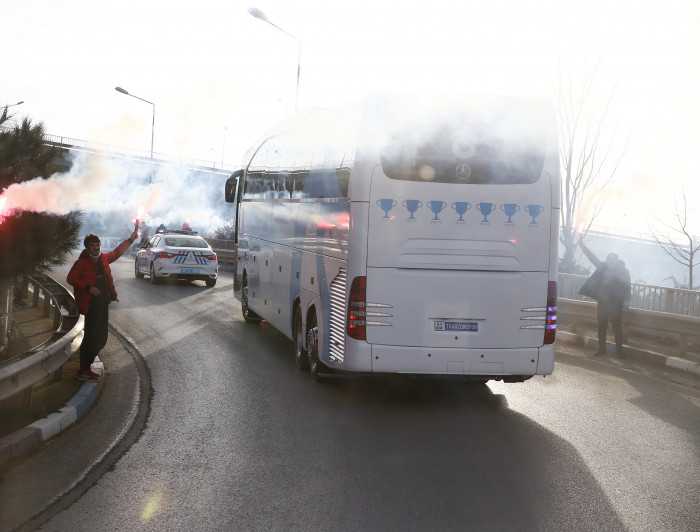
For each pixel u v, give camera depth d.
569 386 10.43
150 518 5.00
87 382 9.06
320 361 9.85
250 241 15.70
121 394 9.05
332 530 4.84
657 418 8.59
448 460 6.60
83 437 7.06
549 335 8.64
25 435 6.55
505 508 5.38
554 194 8.61
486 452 6.92
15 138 9.15
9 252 9.17
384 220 8.41
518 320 8.58
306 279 10.56
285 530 4.83
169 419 7.87
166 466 6.22
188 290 23.27
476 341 8.54
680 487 6.05
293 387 9.76
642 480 6.21
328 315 9.30
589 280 13.44
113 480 5.81
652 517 5.31
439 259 8.47
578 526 5.07
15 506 5.17
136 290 22.53
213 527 4.86
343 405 8.82
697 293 13.76
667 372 11.93
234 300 20.62
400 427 7.83
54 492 5.49
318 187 10.15
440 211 8.45
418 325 8.48
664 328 13.20
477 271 8.52
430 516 5.16
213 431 7.43
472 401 9.30
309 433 7.46
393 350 8.47
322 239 9.75
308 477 6.00
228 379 10.13
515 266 8.55
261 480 5.90
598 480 6.16
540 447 7.16
